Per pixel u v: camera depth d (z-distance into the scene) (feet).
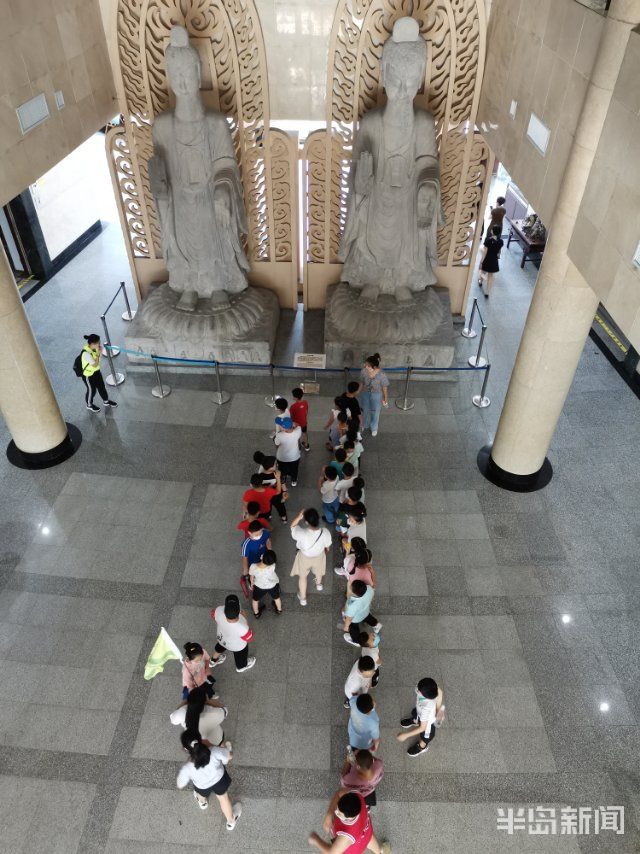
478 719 19.67
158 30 27.86
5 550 24.35
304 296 36.50
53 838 17.17
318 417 30.55
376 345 31.63
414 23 24.72
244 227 30.99
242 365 30.04
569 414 30.96
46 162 24.02
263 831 17.26
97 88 27.78
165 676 20.65
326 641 21.54
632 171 15.15
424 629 22.03
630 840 17.29
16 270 40.01
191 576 23.56
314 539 20.22
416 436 29.58
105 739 19.13
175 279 32.48
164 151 28.45
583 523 25.77
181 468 27.84
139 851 16.94
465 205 32.86
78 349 34.71
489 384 32.73
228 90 29.53
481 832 17.37
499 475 27.07
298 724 19.42
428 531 25.31
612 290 16.43
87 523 25.40
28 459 27.58
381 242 30.55
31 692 20.21
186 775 15.83
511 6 24.23
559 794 18.12
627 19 15.11
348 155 31.22
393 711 19.80
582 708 20.01
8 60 21.21
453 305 36.83
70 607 22.53
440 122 30.37
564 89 18.97
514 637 21.85
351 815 13.84
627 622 22.38
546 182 20.70
